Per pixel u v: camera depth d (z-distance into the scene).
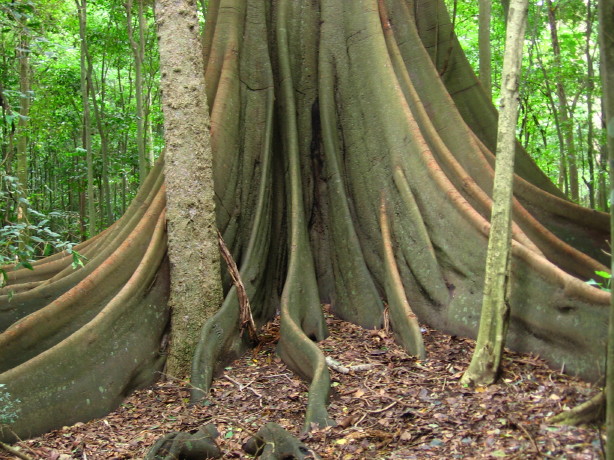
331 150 8.73
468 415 5.02
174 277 7.15
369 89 8.65
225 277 7.71
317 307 7.81
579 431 4.43
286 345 7.01
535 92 16.12
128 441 5.59
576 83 13.77
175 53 7.17
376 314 7.75
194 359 6.68
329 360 6.63
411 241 7.65
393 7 9.24
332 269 8.54
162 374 6.98
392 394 5.73
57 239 5.84
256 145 8.70
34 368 5.88
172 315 7.17
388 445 4.79
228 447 5.27
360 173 8.54
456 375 5.89
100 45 15.89
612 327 2.96
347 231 8.34
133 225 7.99
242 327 7.43
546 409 4.86
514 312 6.22
